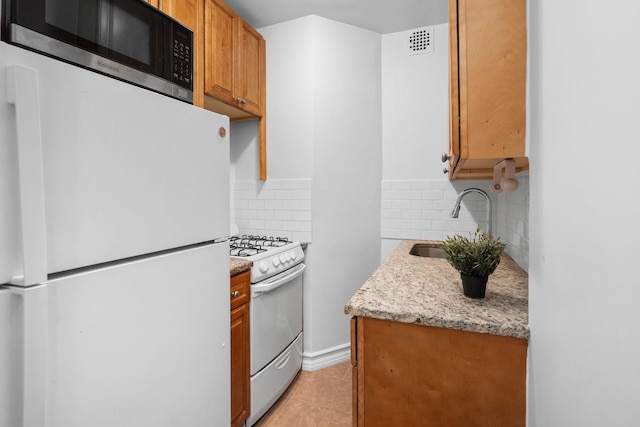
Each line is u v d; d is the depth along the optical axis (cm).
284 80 231
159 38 97
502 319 90
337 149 235
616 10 42
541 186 74
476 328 88
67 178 65
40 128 58
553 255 66
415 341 97
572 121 57
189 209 96
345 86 238
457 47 94
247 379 165
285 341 199
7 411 55
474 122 92
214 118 107
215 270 108
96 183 70
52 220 62
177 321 92
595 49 48
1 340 55
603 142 46
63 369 64
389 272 145
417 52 247
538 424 76
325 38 228
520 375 87
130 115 78
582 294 53
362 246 249
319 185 228
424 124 248
